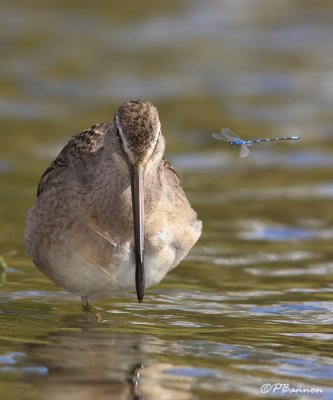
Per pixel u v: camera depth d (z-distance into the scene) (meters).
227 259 21.42
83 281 17.56
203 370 14.84
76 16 43.81
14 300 18.61
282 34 42.41
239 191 26.38
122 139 16.53
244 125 31.97
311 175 27.94
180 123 32.16
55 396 13.62
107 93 35.06
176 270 20.69
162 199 17.42
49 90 35.22
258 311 18.25
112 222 17.25
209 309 18.36
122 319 17.62
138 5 45.31
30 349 15.62
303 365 15.18
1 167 27.52
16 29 41.62
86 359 15.20
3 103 33.62
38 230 17.69
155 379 14.41
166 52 40.00
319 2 45.62
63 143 29.81
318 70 38.31
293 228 23.56
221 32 42.59
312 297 19.14
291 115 33.34
